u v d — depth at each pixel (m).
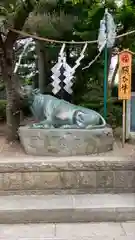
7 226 3.80
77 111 4.70
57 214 3.87
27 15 4.93
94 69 6.89
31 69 8.60
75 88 6.97
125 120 5.18
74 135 4.48
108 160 4.30
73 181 4.29
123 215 3.89
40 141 4.52
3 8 4.58
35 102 5.16
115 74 7.44
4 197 4.20
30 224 3.85
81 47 6.72
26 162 4.25
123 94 4.86
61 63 5.38
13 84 5.37
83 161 4.27
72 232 3.65
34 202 4.04
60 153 4.50
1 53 5.17
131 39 6.55
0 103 8.67
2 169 4.22
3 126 7.35
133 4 6.38
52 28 5.97
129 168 4.28
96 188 4.32
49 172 4.27
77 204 3.97
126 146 5.05
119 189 4.33
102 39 5.00
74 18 6.27
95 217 3.88
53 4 5.27
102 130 4.61
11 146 5.11
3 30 5.28
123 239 3.48
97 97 7.00
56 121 4.79
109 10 6.15
